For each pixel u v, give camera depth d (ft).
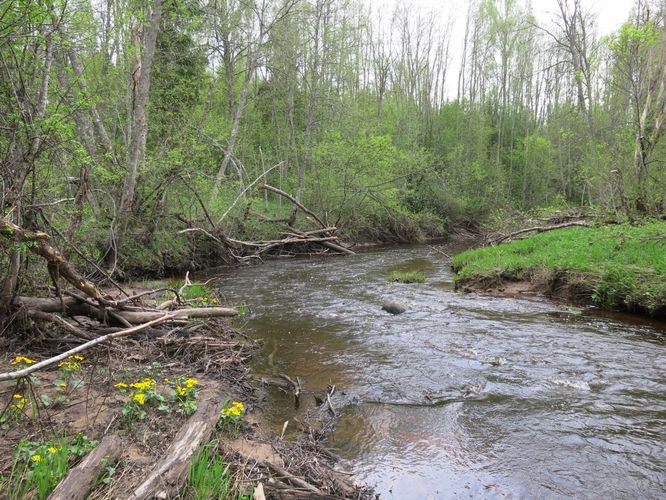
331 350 24.54
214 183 58.54
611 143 62.13
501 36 142.51
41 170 21.62
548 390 19.17
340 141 82.38
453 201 113.09
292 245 72.90
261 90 98.84
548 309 33.45
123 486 10.84
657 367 21.49
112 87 47.98
